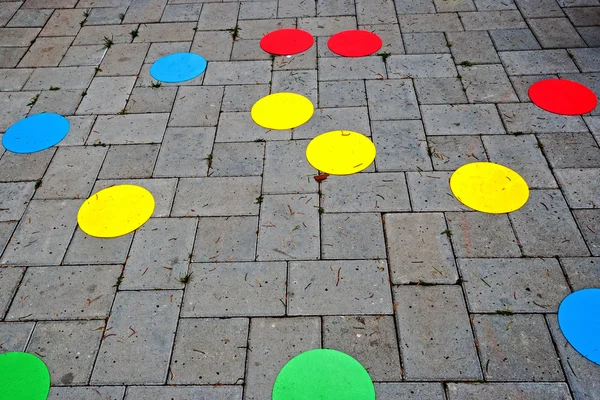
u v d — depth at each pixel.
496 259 3.03
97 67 4.79
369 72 4.54
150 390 2.57
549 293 2.85
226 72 4.64
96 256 3.19
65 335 2.81
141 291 2.99
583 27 4.88
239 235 3.26
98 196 3.56
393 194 3.45
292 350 2.68
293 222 3.32
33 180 3.72
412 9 5.31
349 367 2.59
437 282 2.94
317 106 4.21
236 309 2.87
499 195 3.39
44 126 4.17
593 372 2.52
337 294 2.91
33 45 5.12
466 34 4.92
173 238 3.26
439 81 4.39
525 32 4.89
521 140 3.79
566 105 4.05
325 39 4.98
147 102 4.36
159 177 3.69
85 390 2.58
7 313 2.93
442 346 2.66
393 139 3.87
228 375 2.60
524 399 2.44
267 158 3.77
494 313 2.78
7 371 2.66
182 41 5.06
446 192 3.44
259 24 5.25
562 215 3.25
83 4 5.68
